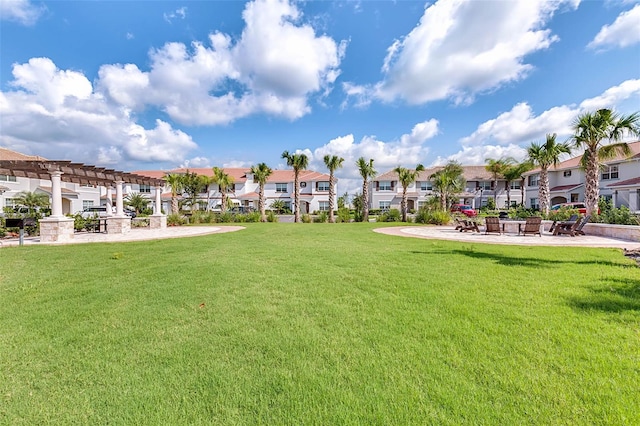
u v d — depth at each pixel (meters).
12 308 4.60
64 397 2.50
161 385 2.62
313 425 2.12
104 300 4.94
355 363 2.90
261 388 2.55
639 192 24.33
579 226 14.80
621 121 14.52
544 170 22.88
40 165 13.52
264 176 32.19
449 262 7.61
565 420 2.07
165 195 47.91
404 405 2.29
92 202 40.94
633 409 2.15
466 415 2.16
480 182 48.78
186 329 3.78
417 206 47.00
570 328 3.55
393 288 5.34
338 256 8.67
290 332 3.62
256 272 6.70
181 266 7.38
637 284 5.33
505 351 3.05
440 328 3.63
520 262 7.51
